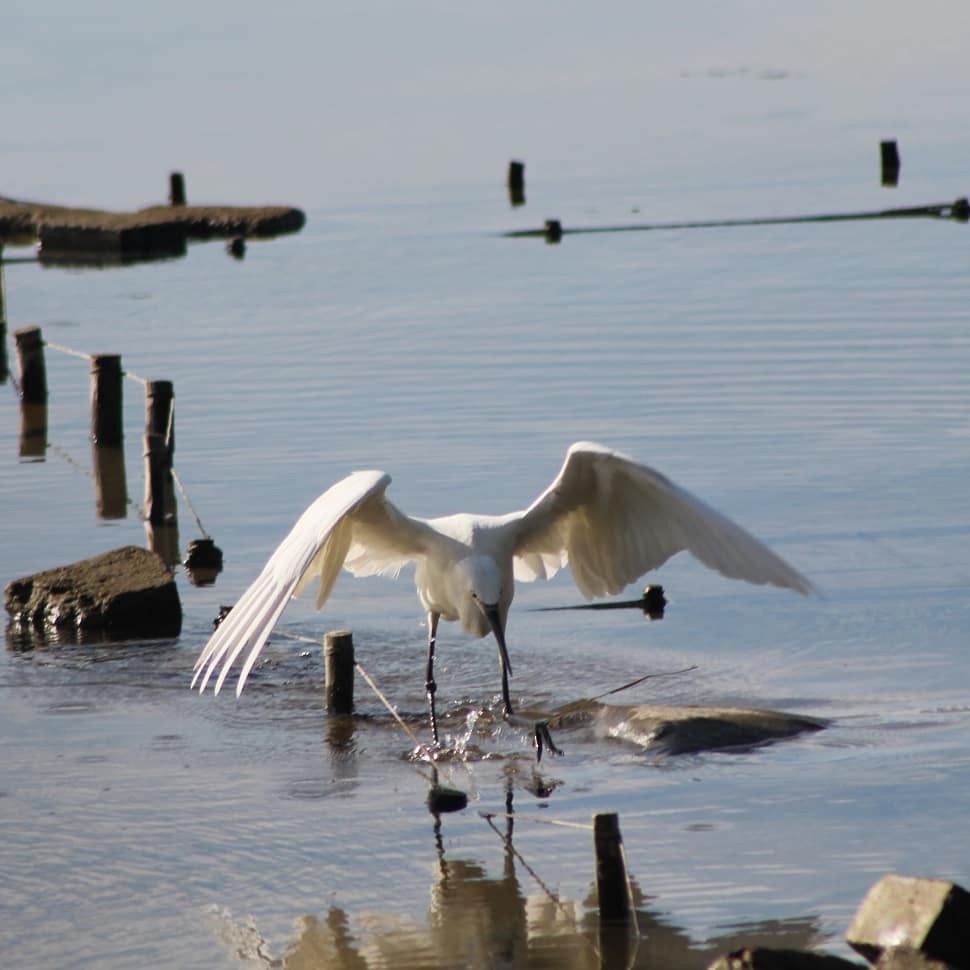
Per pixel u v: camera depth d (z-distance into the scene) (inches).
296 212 1365.7
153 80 2177.7
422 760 449.4
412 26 2605.8
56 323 1071.0
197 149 1705.2
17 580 589.0
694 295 1031.6
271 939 347.9
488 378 859.4
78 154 1705.2
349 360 914.1
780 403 790.5
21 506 714.2
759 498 659.4
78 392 923.4
